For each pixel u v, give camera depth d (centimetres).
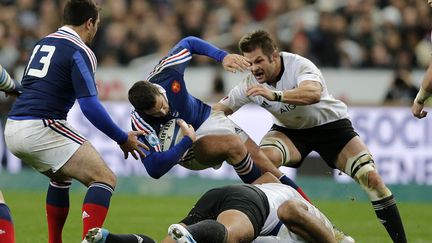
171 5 7056
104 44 6619
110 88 6412
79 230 3516
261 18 6938
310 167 5266
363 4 6550
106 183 2609
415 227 3900
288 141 3111
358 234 3625
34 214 4138
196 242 2238
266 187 2531
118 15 6756
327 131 3094
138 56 6562
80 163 2611
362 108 5231
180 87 2803
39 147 2609
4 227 2495
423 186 5144
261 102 3033
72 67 2598
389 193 3055
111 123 2572
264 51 2888
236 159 2852
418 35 6288
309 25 6512
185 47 2872
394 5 6475
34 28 6838
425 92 2867
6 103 5566
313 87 2831
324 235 2428
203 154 2853
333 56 6262
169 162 2650
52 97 2623
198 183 5400
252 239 2389
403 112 5178
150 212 4316
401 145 5175
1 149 5569
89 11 2708
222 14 6869
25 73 2686
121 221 3928
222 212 2377
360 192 5203
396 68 6125
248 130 5197
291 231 2434
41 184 5534
